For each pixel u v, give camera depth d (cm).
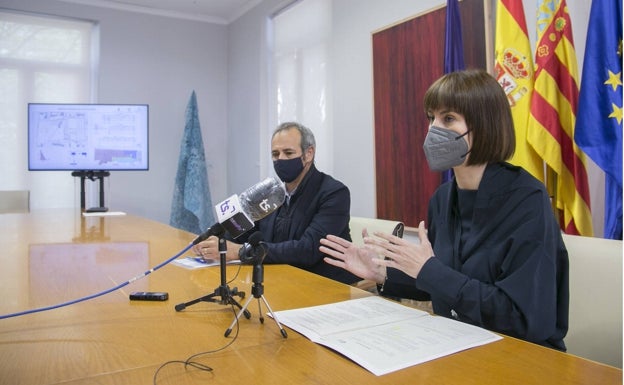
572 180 170
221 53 507
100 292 108
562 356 71
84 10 438
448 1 219
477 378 62
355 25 310
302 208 185
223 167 511
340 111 326
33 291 108
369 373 64
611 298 112
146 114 372
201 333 80
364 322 86
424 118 252
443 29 240
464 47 227
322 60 360
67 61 436
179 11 479
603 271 114
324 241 118
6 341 76
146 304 99
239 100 483
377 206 287
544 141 171
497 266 97
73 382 60
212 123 504
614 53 154
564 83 173
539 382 61
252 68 455
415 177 259
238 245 147
